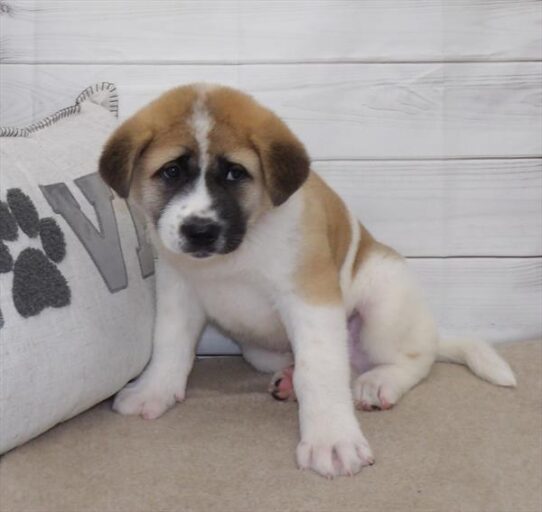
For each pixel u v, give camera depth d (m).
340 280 0.93
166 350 0.91
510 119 1.07
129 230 0.91
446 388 0.94
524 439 0.82
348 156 1.08
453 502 0.72
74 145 0.90
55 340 0.78
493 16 1.05
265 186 0.81
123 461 0.78
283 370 0.93
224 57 1.06
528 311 1.11
